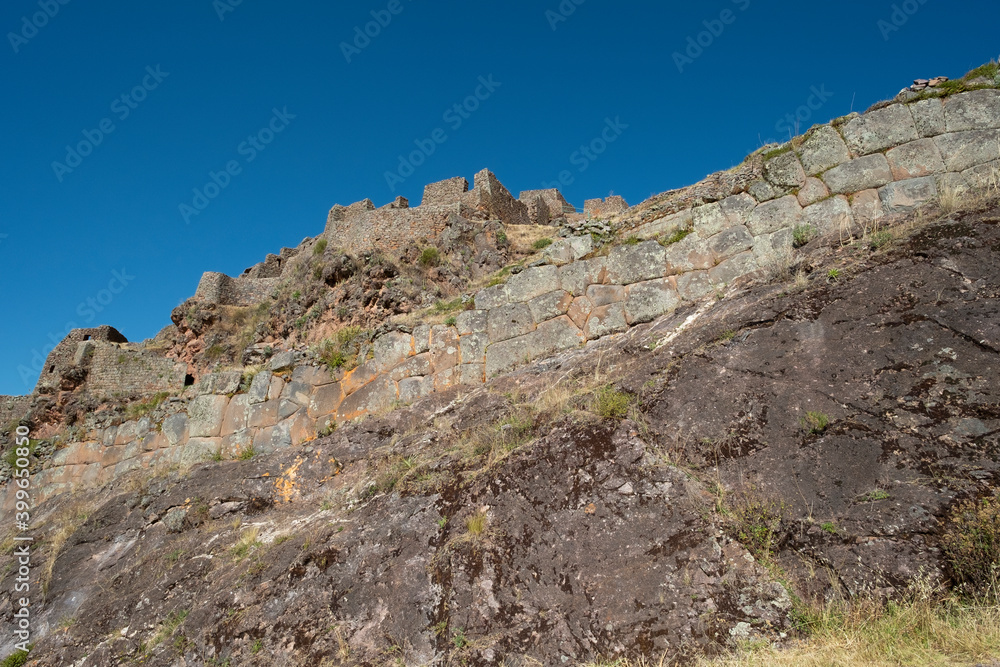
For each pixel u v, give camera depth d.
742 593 4.08
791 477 4.77
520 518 5.33
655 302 8.97
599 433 5.77
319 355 11.19
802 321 6.27
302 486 8.48
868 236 7.32
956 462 4.35
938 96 8.42
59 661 6.75
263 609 5.71
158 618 6.67
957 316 5.44
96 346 21.67
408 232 23.95
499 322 9.98
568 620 4.38
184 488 9.42
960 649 3.30
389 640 4.88
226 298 29.05
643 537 4.70
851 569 4.01
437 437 7.85
